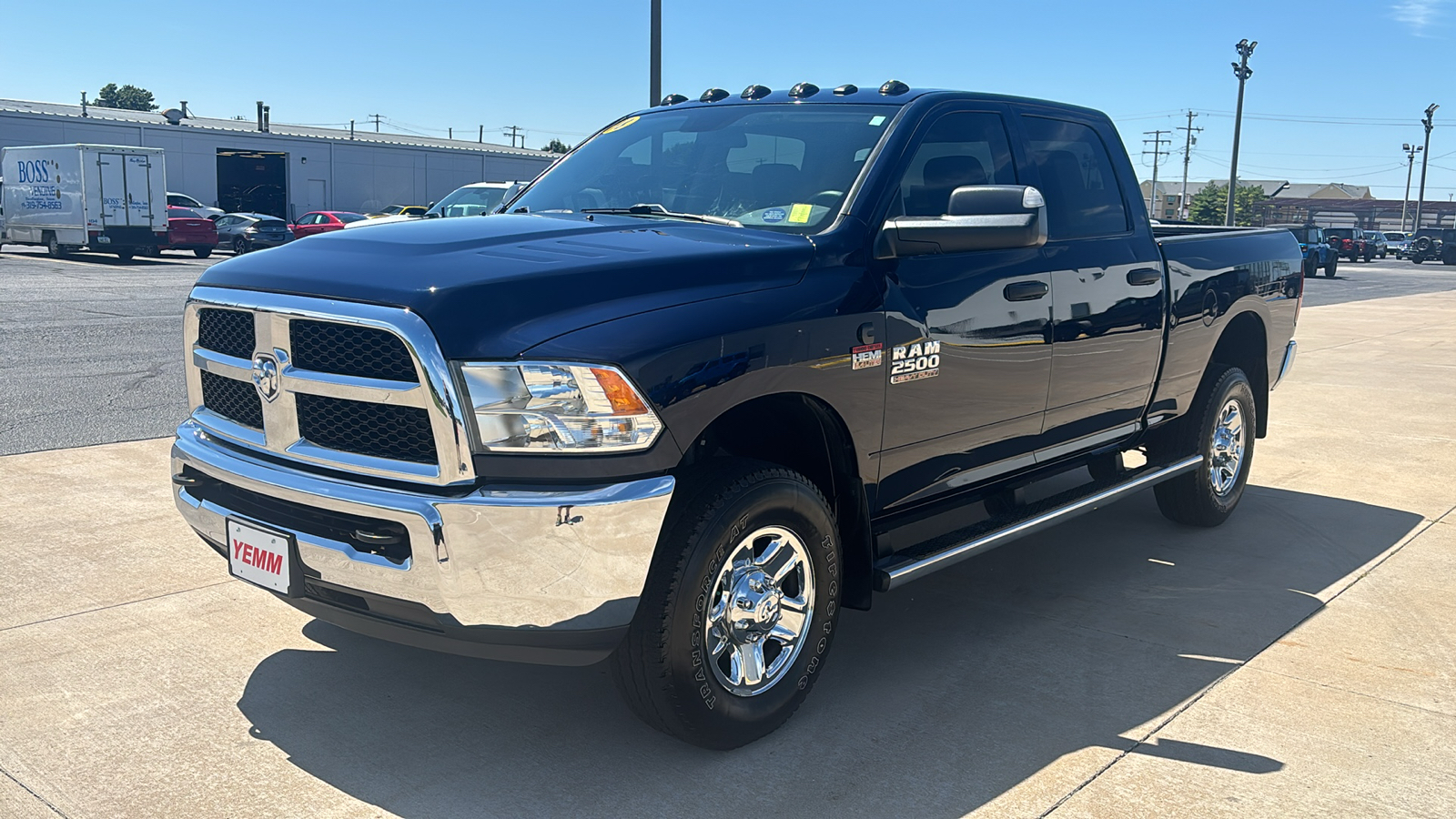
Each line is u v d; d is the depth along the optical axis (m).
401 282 2.94
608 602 2.88
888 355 3.55
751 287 3.23
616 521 2.84
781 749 3.30
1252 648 4.14
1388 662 4.01
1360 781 3.16
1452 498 6.42
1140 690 3.75
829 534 3.41
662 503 2.90
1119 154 4.94
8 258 27.44
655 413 2.90
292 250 3.38
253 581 3.22
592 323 2.90
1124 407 4.85
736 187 3.97
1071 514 4.41
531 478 2.84
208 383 3.50
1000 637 4.22
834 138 3.97
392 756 3.21
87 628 4.05
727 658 3.25
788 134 4.08
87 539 4.99
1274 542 5.52
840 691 3.72
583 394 2.83
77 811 2.88
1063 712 3.58
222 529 3.32
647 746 3.30
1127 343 4.71
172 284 20.08
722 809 2.96
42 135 40.22
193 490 3.46
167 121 46.75
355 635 4.09
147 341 11.85
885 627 4.32
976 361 3.90
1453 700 3.70
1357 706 3.64
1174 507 5.62
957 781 3.13
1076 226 4.55
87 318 13.92
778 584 3.31
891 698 3.67
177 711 3.45
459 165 50.25
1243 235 5.76
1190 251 5.20
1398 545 5.48
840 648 4.09
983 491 4.24
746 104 4.38
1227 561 5.20
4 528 5.11
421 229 3.44
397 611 2.97
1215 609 4.55
